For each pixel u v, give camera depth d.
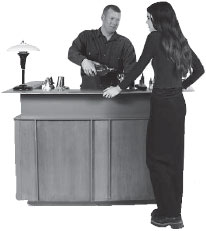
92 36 5.29
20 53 4.73
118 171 4.79
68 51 5.06
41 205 4.91
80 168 4.77
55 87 4.93
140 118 4.71
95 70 4.75
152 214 4.51
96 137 4.73
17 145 4.75
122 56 5.32
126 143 4.75
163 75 4.20
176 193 4.42
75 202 4.90
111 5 5.04
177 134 4.29
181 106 4.26
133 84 4.84
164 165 4.33
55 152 4.74
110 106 4.73
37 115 4.73
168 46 4.13
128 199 4.83
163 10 4.18
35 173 4.77
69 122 4.71
